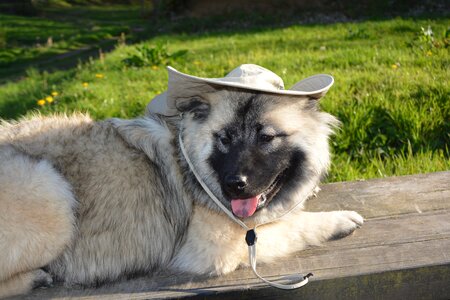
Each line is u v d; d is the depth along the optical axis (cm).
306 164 145
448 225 146
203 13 899
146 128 147
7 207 131
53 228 133
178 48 543
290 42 500
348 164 208
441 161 201
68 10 1595
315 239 145
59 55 780
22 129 146
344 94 259
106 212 139
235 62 383
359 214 155
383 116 231
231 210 140
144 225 142
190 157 142
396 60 327
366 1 773
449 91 241
